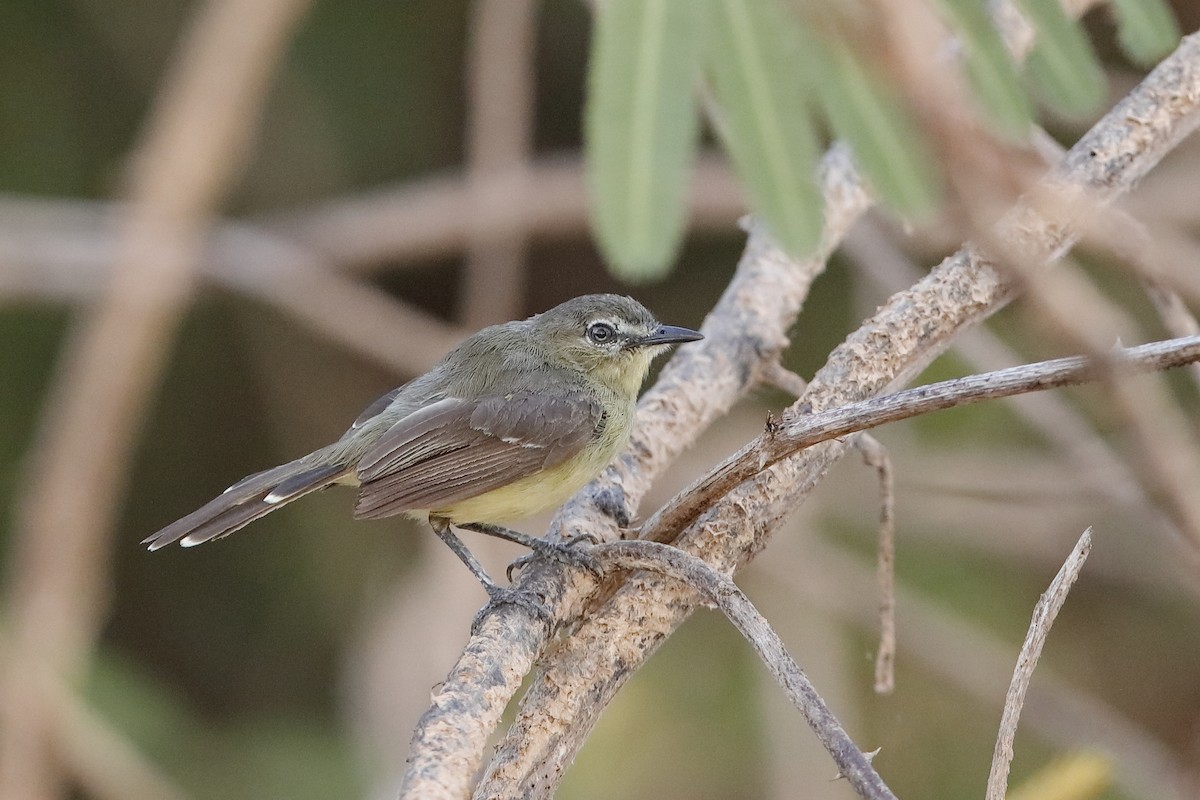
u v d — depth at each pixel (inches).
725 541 235.0
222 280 525.7
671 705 511.2
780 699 488.7
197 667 579.5
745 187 150.0
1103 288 465.7
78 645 318.0
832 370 241.6
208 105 301.9
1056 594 202.4
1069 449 425.1
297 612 580.1
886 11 129.9
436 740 205.2
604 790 494.0
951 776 491.5
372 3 585.0
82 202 566.6
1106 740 461.1
